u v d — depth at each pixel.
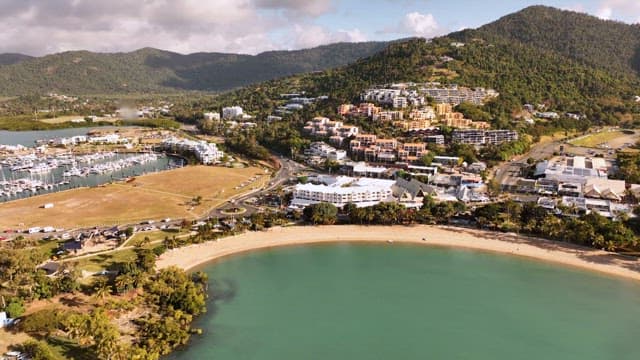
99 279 192.88
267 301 194.38
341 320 181.00
